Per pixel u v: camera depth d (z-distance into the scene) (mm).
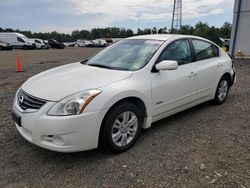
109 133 3490
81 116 3195
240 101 6297
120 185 3016
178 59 4617
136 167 3371
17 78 9961
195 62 4980
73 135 3188
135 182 3066
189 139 4184
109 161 3514
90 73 3900
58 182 3072
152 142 4070
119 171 3283
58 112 3188
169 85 4293
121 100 3611
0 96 6781
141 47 4539
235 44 17766
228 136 4309
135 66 4094
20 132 3566
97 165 3416
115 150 3637
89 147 3342
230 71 5922
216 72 5477
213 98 5695
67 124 3139
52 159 3562
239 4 17016
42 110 3229
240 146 3955
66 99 3229
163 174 3219
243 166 3396
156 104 4145
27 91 3613
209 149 3852
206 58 5359
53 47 44688
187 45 4906
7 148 3844
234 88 7758
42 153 3713
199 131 4500
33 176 3184
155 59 4184
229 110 5602
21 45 38844
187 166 3391
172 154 3697
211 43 5641
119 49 4750
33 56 23125
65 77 3801
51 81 3701
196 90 4965
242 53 17500
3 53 28094
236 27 17469
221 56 5828
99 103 3309
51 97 3279
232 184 3023
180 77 4504
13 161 3502
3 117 5090
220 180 3100
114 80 3631
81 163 3465
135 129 3875
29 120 3301
